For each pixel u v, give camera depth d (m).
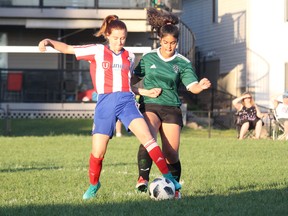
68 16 71.25
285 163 35.12
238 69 86.44
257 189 23.72
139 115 20.11
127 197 21.59
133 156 39.09
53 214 18.62
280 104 58.62
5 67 75.69
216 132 67.75
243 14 85.50
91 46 20.28
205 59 95.12
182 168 32.12
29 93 72.31
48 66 75.94
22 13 70.88
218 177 28.02
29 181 26.88
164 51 21.14
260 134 56.94
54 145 46.44
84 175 29.02
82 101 72.38
